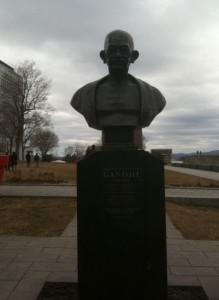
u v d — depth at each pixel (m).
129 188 4.93
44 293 5.27
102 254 4.95
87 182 4.96
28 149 73.62
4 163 14.09
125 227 4.93
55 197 13.52
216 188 17.88
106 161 4.93
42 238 8.33
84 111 5.36
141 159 4.93
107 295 4.96
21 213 11.09
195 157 50.53
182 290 5.39
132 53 5.34
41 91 57.38
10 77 57.59
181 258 6.89
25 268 6.25
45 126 61.53
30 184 18.86
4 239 8.24
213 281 5.71
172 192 15.95
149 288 4.93
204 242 8.10
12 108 56.41
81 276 4.98
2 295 5.18
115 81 5.37
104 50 5.38
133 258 4.93
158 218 4.93
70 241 8.05
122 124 5.24
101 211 4.94
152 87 5.51
